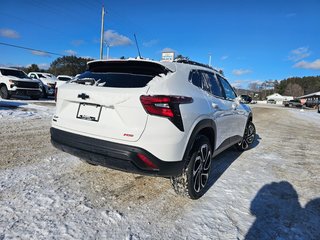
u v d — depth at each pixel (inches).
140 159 106.3
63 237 92.4
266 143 300.0
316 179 175.2
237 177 169.8
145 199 127.3
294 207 130.6
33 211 107.0
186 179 123.6
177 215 115.0
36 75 773.9
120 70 124.5
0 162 159.3
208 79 153.5
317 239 104.3
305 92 4820.4
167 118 107.7
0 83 567.8
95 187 135.3
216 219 114.2
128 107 107.6
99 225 102.0
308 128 504.1
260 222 114.2
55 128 131.4
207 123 134.0
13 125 278.2
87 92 116.7
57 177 143.8
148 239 96.3
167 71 120.4
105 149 110.1
